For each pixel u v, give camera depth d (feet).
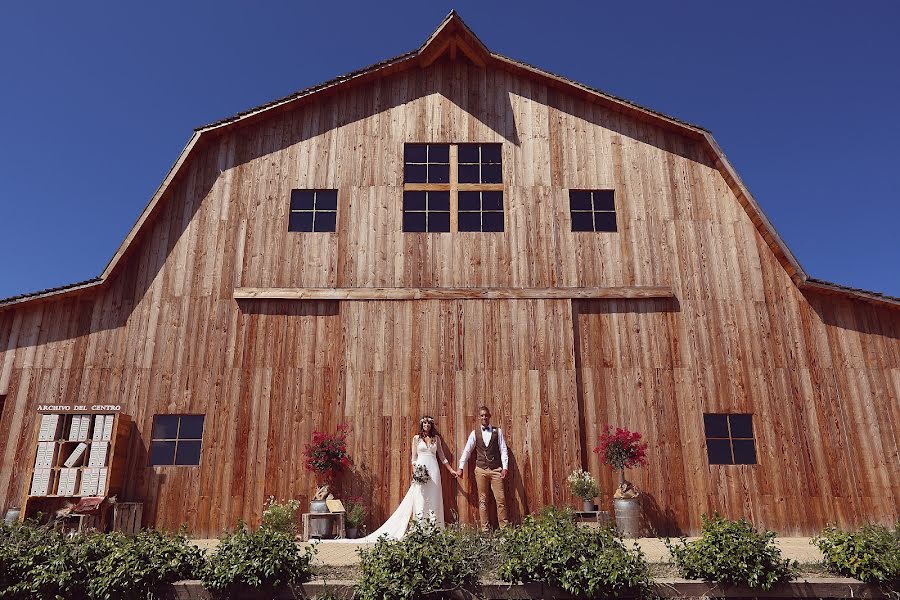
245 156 36.86
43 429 30.99
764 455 32.78
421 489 30.22
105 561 18.84
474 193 36.60
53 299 33.86
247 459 32.30
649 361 34.01
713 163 37.24
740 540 18.88
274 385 33.30
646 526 31.65
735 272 35.40
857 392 33.71
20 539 20.30
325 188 36.42
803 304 34.91
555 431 32.63
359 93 38.17
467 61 38.99
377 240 35.50
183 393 33.06
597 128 37.81
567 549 18.71
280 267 34.99
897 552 18.57
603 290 34.73
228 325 34.06
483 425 32.12
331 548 25.66
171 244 35.27
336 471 32.01
